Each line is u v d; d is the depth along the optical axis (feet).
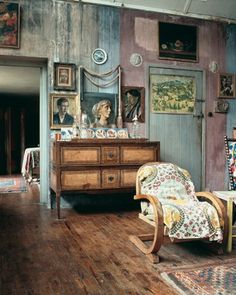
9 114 29.81
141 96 15.47
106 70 14.93
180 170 10.68
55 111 14.32
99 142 13.02
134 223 12.10
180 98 16.25
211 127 16.92
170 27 16.03
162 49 15.87
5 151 29.63
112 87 15.02
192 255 8.79
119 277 7.28
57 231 10.93
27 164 23.56
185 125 16.37
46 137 14.97
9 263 8.04
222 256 8.73
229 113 17.29
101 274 7.44
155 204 8.37
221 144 17.10
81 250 9.05
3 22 13.57
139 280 7.13
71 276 7.32
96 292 6.56
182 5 15.90
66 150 12.62
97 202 15.16
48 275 7.36
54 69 14.25
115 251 8.99
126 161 13.43
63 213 13.61
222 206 8.93
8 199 16.43
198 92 16.62
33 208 14.42
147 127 15.61
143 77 15.55
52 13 14.21
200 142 16.67
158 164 10.64
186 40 16.34
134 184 13.52
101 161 13.07
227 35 17.22
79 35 14.58
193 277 7.25
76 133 14.02
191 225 8.25
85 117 14.21
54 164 13.10
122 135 14.62
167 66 15.94
